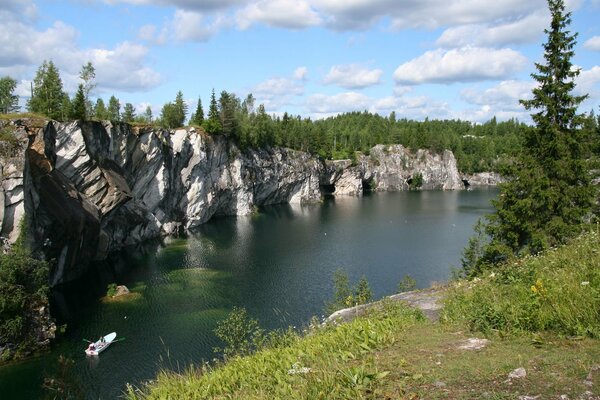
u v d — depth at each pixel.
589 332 7.53
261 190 131.38
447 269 57.75
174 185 88.62
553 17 25.14
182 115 106.62
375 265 60.00
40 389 27.59
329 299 45.44
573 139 24.88
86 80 70.81
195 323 38.88
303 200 147.38
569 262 11.36
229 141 113.00
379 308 14.41
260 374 9.61
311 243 75.44
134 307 43.12
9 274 33.25
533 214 25.78
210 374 10.39
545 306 8.65
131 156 73.00
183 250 70.25
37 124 49.56
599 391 5.69
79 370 30.22
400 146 194.25
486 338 8.80
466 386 6.62
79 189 57.62
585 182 25.38
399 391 6.79
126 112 98.38
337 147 193.12
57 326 37.09
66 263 51.28
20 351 32.34
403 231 86.38
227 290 48.66
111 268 58.28
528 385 6.24
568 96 25.12
